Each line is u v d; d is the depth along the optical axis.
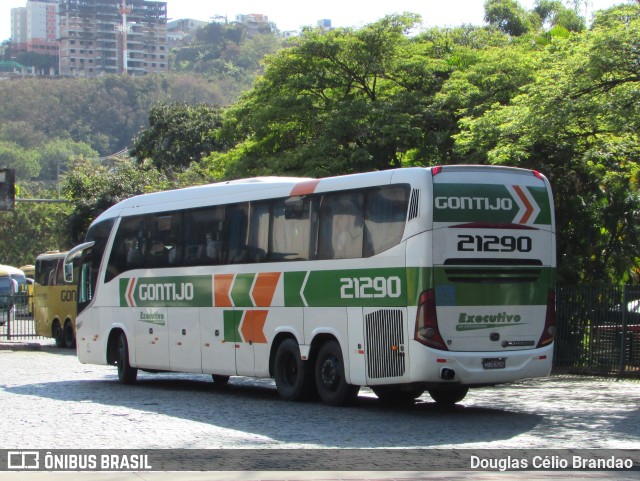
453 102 27.62
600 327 22.53
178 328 18.67
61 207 81.75
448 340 13.76
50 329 35.00
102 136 179.12
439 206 13.85
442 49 32.25
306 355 15.74
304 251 15.82
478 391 18.73
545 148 24.50
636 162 25.05
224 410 14.97
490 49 29.64
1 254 86.94
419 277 13.71
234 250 17.41
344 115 28.16
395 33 29.95
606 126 20.44
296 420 13.70
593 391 18.64
